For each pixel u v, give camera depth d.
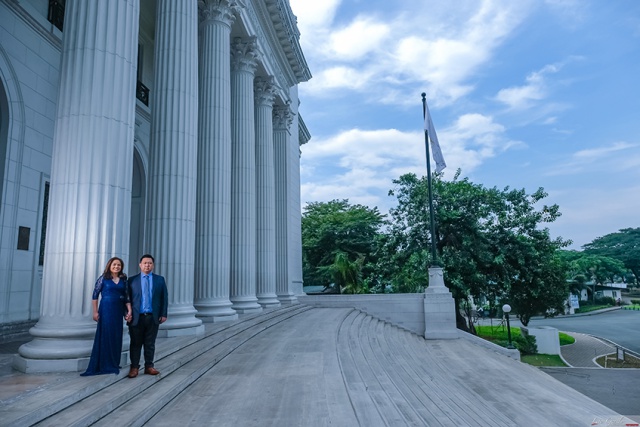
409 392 7.17
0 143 10.42
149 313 6.23
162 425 4.92
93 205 6.45
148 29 17.28
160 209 9.71
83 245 6.32
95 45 6.81
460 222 25.09
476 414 6.54
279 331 12.61
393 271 26.45
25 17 10.93
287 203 22.02
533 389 9.88
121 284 6.06
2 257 10.20
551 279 29.36
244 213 15.16
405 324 20.64
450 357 14.48
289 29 19.48
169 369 6.80
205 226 12.21
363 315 19.92
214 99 12.85
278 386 6.61
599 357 29.86
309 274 42.78
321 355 9.00
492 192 25.86
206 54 13.05
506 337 30.89
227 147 12.96
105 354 5.79
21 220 10.80
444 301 19.94
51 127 11.95
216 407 5.59
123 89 7.10
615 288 98.50
